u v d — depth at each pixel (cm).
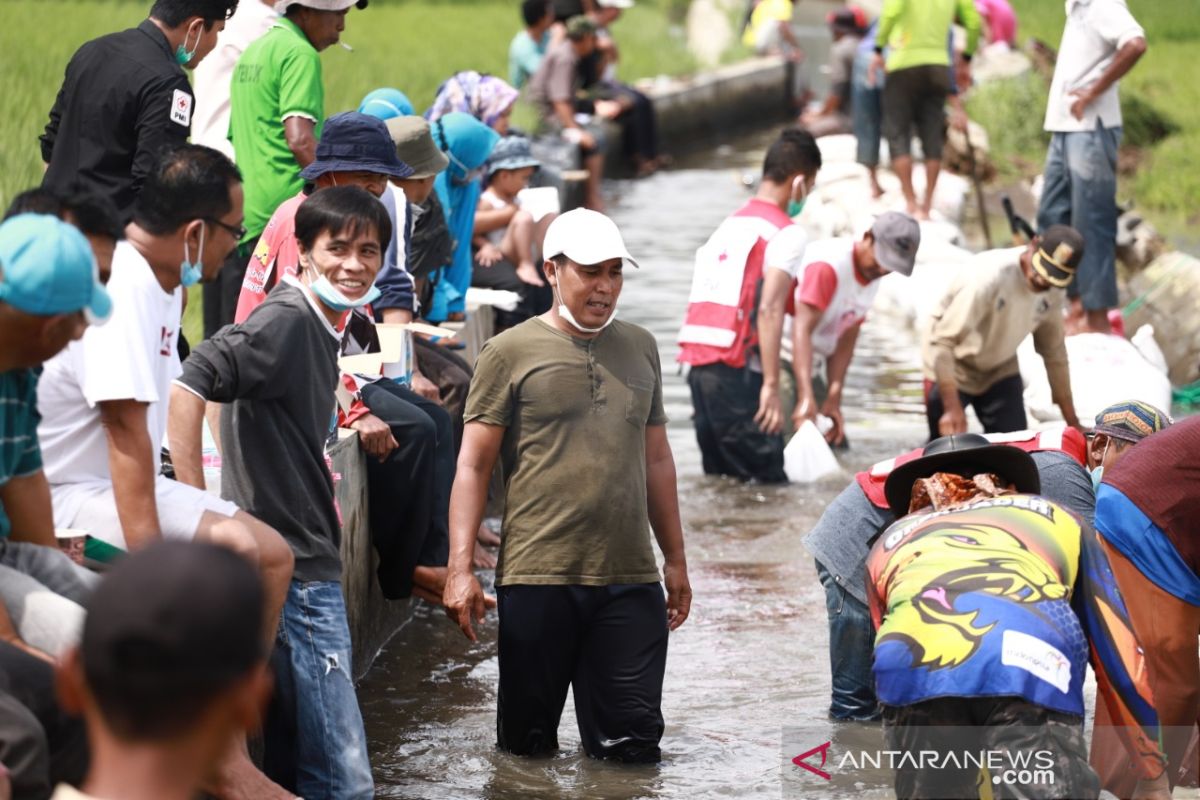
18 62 2667
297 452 966
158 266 876
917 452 1091
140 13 3644
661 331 2450
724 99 5159
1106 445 1077
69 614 775
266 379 937
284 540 918
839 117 4072
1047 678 759
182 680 472
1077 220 2125
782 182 1795
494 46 4638
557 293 1070
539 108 3603
